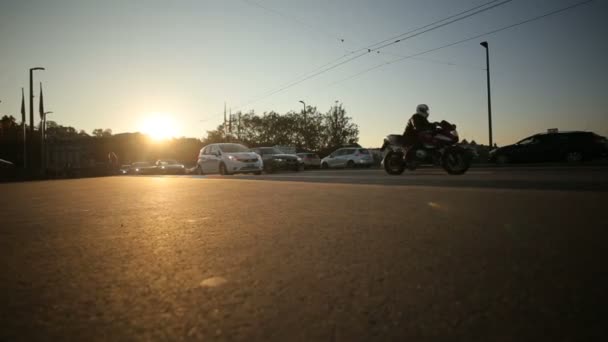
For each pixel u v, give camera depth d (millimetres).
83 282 2262
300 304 1850
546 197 4945
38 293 2090
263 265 2504
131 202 6508
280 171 23203
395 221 3838
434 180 8555
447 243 2896
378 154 35406
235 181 11180
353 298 1904
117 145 70000
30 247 3246
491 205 4543
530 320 1609
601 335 1470
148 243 3271
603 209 3967
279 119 58062
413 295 1919
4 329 1649
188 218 4543
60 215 5168
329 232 3443
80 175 31141
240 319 1705
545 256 2467
